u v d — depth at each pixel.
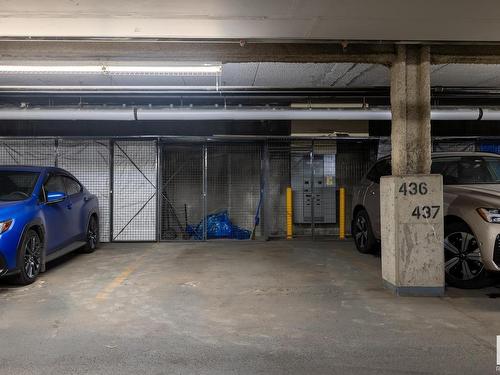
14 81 8.21
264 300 5.21
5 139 10.16
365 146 11.52
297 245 9.74
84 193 8.66
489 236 5.21
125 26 5.03
